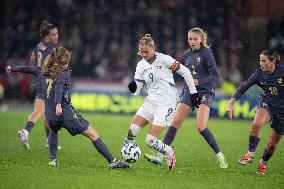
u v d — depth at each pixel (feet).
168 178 105.70
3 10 286.46
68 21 287.69
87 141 153.17
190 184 101.30
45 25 134.51
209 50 120.16
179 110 119.75
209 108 120.37
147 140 110.32
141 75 112.27
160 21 287.48
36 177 101.76
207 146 152.56
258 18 291.38
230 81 265.95
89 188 94.99
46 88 109.09
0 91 252.42
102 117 208.33
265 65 112.06
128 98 230.27
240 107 224.74
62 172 106.83
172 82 112.47
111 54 275.59
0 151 134.72
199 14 290.56
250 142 120.37
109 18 289.33
